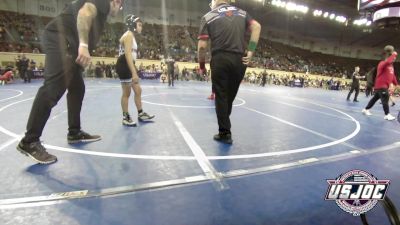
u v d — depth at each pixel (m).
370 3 11.55
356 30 39.84
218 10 3.64
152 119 5.09
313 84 29.20
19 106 6.06
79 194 2.10
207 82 21.58
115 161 2.82
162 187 2.25
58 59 2.71
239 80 3.68
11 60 17.06
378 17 11.35
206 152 3.21
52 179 2.35
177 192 2.17
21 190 2.14
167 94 10.03
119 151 3.15
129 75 4.40
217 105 3.65
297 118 5.98
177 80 21.73
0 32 19.83
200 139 3.79
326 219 1.86
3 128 4.03
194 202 2.02
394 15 10.76
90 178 2.39
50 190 2.15
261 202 2.06
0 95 8.16
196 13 34.00
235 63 3.50
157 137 3.82
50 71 2.68
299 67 33.97
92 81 16.73
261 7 32.56
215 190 2.23
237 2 31.97
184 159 2.95
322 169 2.79
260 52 33.44
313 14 32.03
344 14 33.03
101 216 1.80
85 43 2.62
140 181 2.35
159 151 3.20
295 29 39.81
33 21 23.95
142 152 3.14
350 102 11.39
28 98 7.50
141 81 18.80
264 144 3.67
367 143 3.95
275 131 4.51
